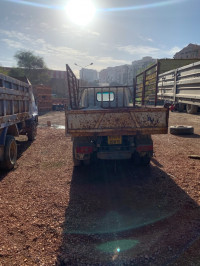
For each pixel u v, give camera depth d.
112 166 5.62
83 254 2.52
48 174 5.12
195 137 8.84
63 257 2.47
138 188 4.29
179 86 13.62
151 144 4.86
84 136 4.83
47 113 23.81
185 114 16.50
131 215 3.33
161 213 3.37
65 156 6.62
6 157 5.18
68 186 4.44
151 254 2.50
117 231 2.94
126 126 4.45
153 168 5.35
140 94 7.73
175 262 2.37
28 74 47.41
